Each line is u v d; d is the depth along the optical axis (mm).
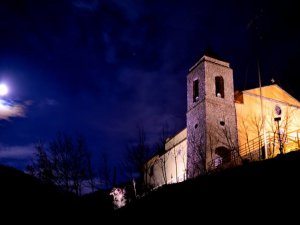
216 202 15500
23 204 17656
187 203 17062
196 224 14547
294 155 15672
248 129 29453
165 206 18141
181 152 32750
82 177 22188
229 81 31609
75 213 19359
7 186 18391
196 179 19906
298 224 11094
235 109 30156
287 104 32688
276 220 11859
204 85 30406
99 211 20750
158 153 38250
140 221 18047
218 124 28797
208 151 27188
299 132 29469
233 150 23953
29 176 21047
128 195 25828
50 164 21641
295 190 13000
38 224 16906
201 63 31922
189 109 32094
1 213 16188
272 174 14977
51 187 20781
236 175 16938
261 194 13992
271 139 24953
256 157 24094
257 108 31062
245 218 12969
